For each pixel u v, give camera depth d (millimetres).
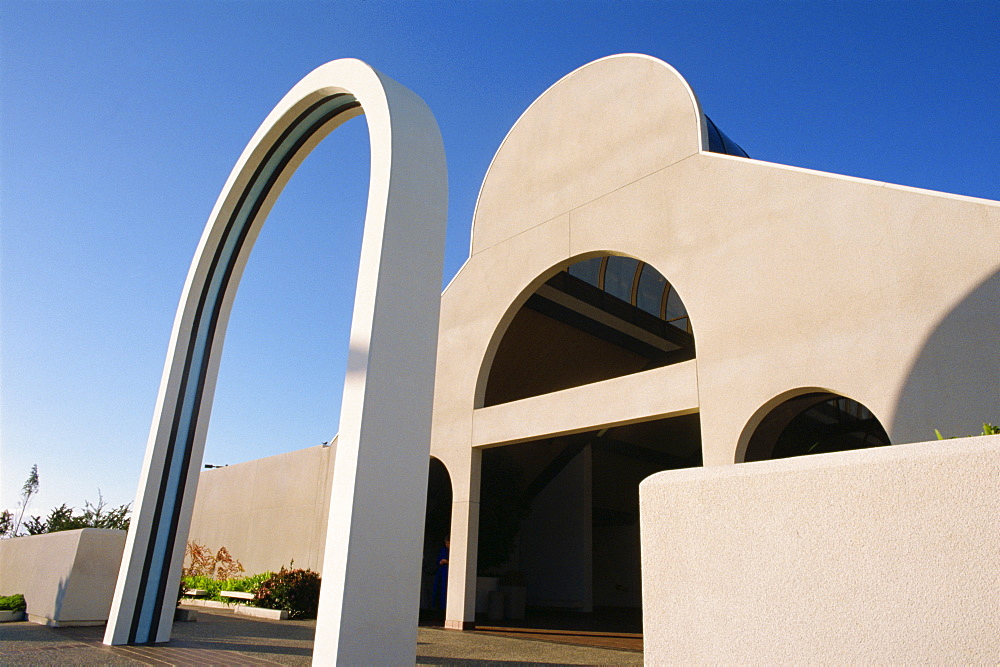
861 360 6793
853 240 7176
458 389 11883
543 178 11602
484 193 12797
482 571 14484
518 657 6477
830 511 2047
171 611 6832
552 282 13727
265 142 7281
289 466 15781
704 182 8938
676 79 9820
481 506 14125
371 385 4379
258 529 16297
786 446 13297
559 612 15539
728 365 7930
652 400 8711
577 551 15742
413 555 4340
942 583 1807
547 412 10141
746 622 2111
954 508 1837
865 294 6934
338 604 3941
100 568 8469
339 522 4160
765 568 2123
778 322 7590
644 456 17453
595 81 11227
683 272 8820
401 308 4707
